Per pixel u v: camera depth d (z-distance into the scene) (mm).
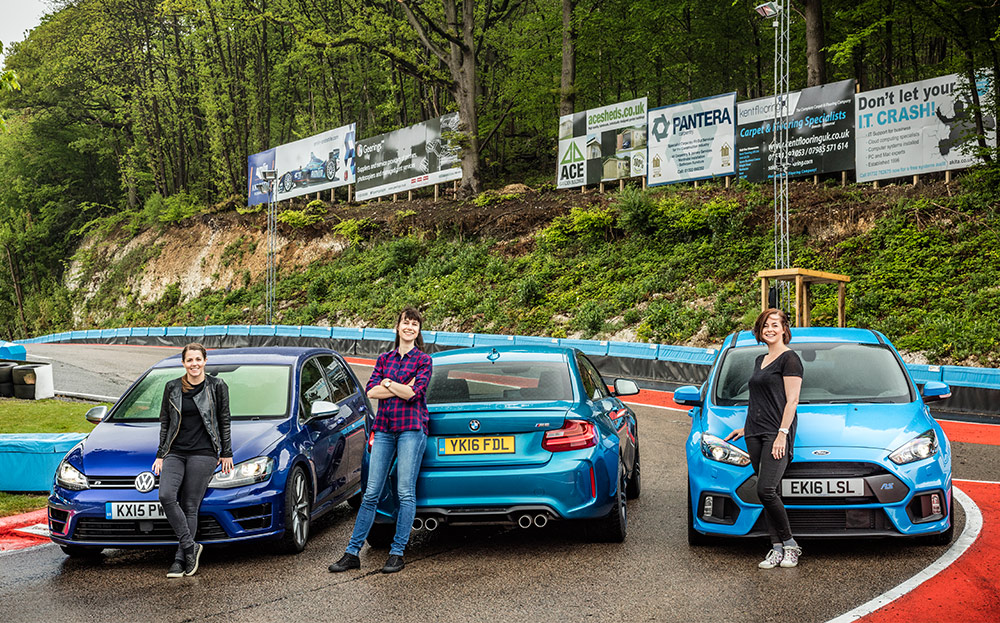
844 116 26203
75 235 67062
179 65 62500
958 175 24688
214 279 47594
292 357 8055
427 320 31344
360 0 40938
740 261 26156
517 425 6113
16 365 16734
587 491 6141
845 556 5941
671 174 30672
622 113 32156
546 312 28172
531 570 5906
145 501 6258
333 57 54281
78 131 70562
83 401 15852
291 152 46438
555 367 6973
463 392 6727
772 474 5602
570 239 31984
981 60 23547
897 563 5715
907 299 21156
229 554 6746
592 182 33375
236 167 60344
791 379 5621
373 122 54469
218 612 5184
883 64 34875
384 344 29484
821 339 7383
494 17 41781
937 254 22375
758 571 5652
